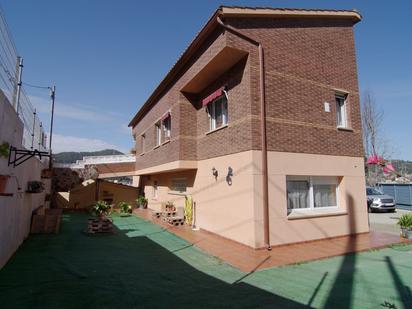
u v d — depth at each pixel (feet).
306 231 32.55
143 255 27.40
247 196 30.37
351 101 39.75
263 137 30.53
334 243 32.09
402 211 75.20
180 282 19.54
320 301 16.31
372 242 32.50
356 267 23.29
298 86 34.81
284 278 20.51
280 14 33.86
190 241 33.30
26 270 21.76
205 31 33.47
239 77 33.12
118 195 79.00
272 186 30.83
